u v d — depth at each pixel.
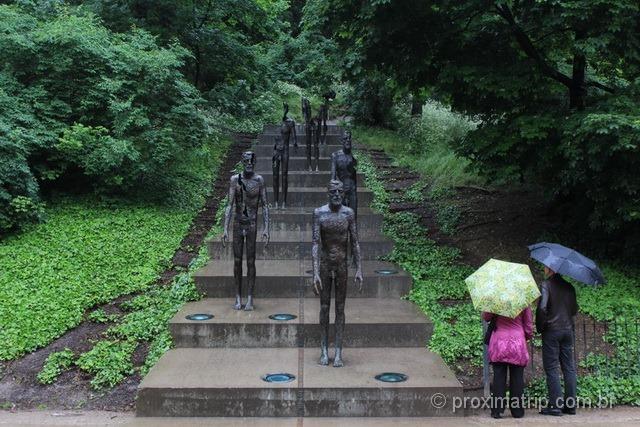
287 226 10.88
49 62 10.82
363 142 17.44
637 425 5.57
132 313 7.71
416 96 10.88
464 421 5.70
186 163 13.41
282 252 9.92
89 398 6.20
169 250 9.77
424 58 9.41
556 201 10.80
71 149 10.44
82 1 15.41
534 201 11.70
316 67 14.86
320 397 5.78
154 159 11.09
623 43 7.84
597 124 7.09
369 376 6.12
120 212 10.95
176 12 15.57
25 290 7.89
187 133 11.95
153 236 10.16
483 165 9.07
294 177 13.02
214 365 6.43
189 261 9.62
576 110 8.70
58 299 7.75
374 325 7.20
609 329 7.36
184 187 12.73
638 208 7.84
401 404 5.80
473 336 7.18
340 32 9.80
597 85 9.55
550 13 8.02
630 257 9.28
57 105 10.78
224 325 7.12
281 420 5.67
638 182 7.68
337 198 6.48
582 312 7.87
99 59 11.20
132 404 6.09
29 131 10.03
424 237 10.86
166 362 6.51
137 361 6.80
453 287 8.64
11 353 6.73
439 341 7.14
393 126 18.97
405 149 16.73
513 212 11.40
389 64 9.84
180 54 12.30
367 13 8.43
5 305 7.50
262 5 19.69
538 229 10.52
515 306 5.43
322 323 6.52
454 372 6.60
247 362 6.55
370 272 9.00
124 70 11.33
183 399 5.75
